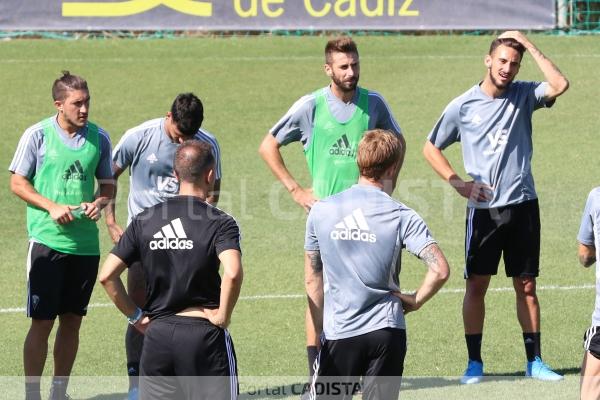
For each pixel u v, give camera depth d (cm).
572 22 5169
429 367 2105
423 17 5028
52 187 1922
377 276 1502
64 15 5069
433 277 1498
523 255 2059
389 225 1507
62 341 1945
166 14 5050
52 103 4375
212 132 4041
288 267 2856
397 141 1538
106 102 4375
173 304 1495
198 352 1482
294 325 2389
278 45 5150
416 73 4669
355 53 1947
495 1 5047
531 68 4609
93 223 1938
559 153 3825
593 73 4600
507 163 2052
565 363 2122
